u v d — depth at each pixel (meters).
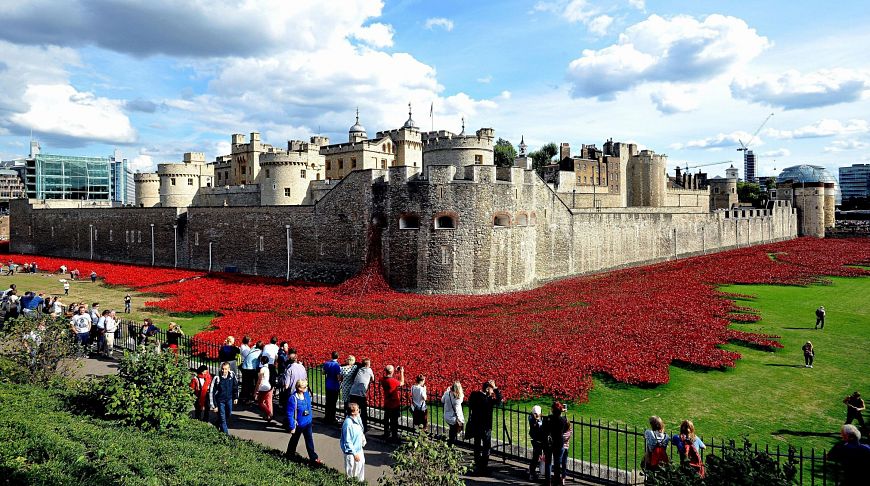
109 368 21.09
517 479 12.83
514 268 44.50
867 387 20.72
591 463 13.38
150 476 10.07
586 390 19.41
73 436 11.59
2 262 69.75
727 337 27.45
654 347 25.11
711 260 66.75
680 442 11.34
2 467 9.55
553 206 51.00
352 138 82.56
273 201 66.44
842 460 10.42
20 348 17.48
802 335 29.09
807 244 92.88
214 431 14.33
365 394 15.20
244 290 43.06
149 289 46.16
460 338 26.45
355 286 42.06
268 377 16.27
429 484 9.55
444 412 14.34
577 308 35.34
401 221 42.75
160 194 81.81
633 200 103.94
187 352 23.45
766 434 16.28
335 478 11.41
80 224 77.56
